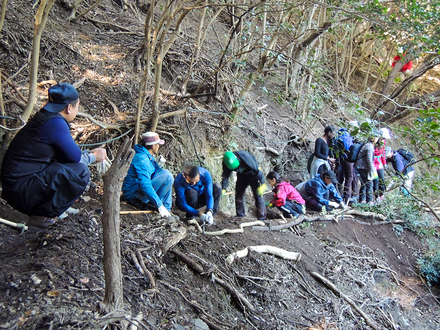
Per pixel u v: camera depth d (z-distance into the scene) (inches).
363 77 466.9
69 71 216.4
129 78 232.5
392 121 329.4
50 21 237.6
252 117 293.3
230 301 143.9
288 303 158.4
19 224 122.3
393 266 240.5
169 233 146.3
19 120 138.9
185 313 118.6
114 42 256.8
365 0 249.4
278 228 210.8
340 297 179.5
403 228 279.4
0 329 79.5
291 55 319.9
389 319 185.3
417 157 380.8
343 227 246.1
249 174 202.1
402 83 341.4
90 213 136.6
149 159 168.1
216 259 156.6
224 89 274.8
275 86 338.3
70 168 122.6
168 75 256.2
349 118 357.4
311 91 317.1
